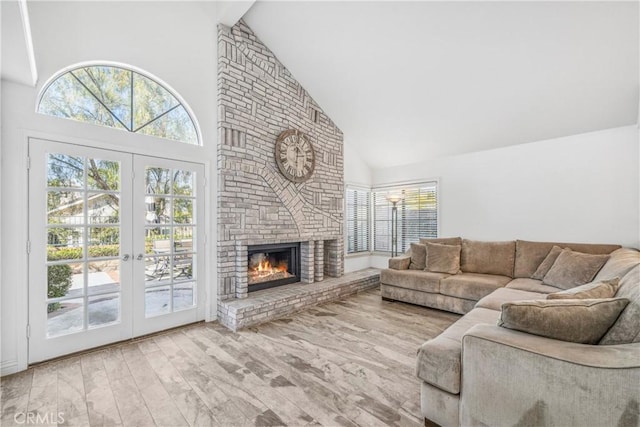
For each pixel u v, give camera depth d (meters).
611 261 2.70
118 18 2.74
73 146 2.48
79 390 1.98
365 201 5.78
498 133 3.98
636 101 3.00
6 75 2.10
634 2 2.25
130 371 2.22
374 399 1.87
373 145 5.15
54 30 2.40
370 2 2.91
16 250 2.22
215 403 1.84
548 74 3.00
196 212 3.26
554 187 3.80
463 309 3.44
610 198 3.43
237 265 3.47
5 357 2.17
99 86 2.69
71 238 2.48
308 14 3.25
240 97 3.53
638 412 1.06
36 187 2.31
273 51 3.88
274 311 3.38
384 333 2.95
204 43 3.35
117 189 2.73
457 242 4.27
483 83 3.33
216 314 3.38
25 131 2.26
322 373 2.18
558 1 2.40
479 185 4.45
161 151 3.00
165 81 3.04
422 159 5.06
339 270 4.79
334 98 4.34
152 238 2.95
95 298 2.61
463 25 2.82
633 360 1.11
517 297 2.69
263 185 3.74
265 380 2.09
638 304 1.29
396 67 3.50
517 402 1.30
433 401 1.61
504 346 1.35
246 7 3.15
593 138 3.53
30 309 2.29
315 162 4.44
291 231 4.04
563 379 1.19
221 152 3.35
